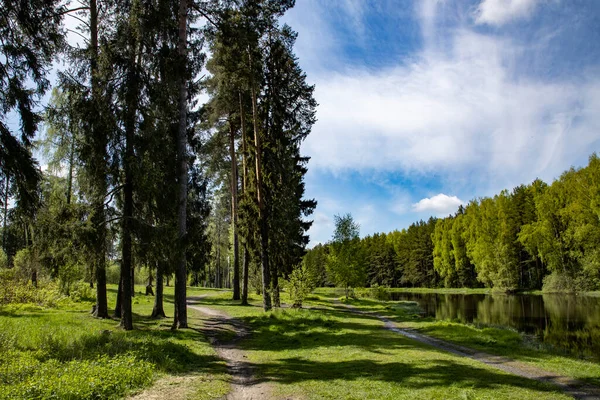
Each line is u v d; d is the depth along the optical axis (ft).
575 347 50.26
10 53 34.58
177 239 45.78
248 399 23.27
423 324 66.74
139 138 42.01
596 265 140.87
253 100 75.00
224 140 99.60
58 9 44.21
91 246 41.65
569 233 157.28
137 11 43.11
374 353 37.88
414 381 27.22
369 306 111.04
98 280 54.70
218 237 186.60
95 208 42.75
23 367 24.76
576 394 26.43
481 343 47.98
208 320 61.72
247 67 63.46
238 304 92.43
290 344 44.21
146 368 26.73
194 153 72.43
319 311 81.00
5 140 33.06
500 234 201.26
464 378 28.43
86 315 55.36
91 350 31.01
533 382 28.81
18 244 44.42
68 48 42.96
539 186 205.05
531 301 130.31
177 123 50.49
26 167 33.78
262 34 67.67
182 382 25.34
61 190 62.54
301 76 80.18
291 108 79.77
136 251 43.14
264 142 77.92
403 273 307.78
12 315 52.21
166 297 109.40
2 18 34.78
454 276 258.16
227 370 30.99
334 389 25.09
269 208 79.15
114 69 42.78
